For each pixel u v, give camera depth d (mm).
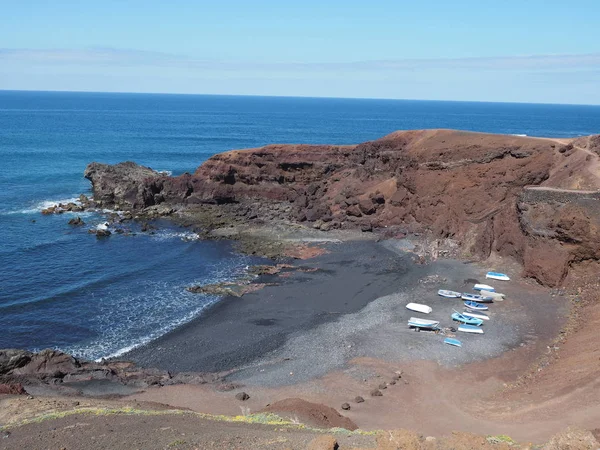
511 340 45406
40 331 47375
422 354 43375
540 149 73562
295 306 54500
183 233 80562
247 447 22188
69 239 75312
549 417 31266
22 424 25578
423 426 32375
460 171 77750
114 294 56656
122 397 35906
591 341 40531
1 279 59125
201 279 62000
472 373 40219
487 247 66188
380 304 54062
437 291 57125
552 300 52812
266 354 44281
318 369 41406
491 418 32938
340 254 71375
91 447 22328
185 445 22406
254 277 62938
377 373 40406
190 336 47562
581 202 55469
